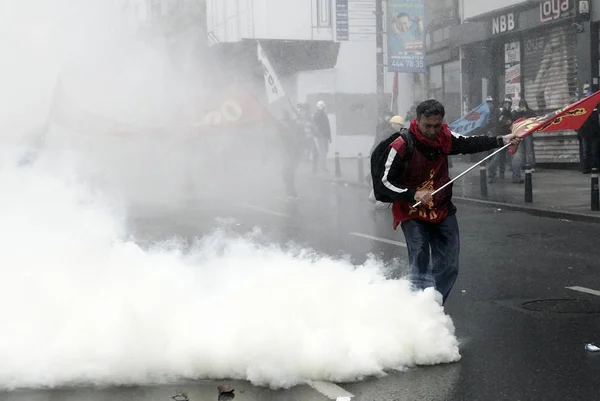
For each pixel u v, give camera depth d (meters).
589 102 6.04
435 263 6.07
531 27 21.64
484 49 24.16
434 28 26.30
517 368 5.34
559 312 6.84
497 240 11.11
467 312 6.93
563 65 21.05
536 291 7.70
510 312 6.89
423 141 5.80
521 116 18.86
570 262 9.22
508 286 7.96
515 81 23.02
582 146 19.52
